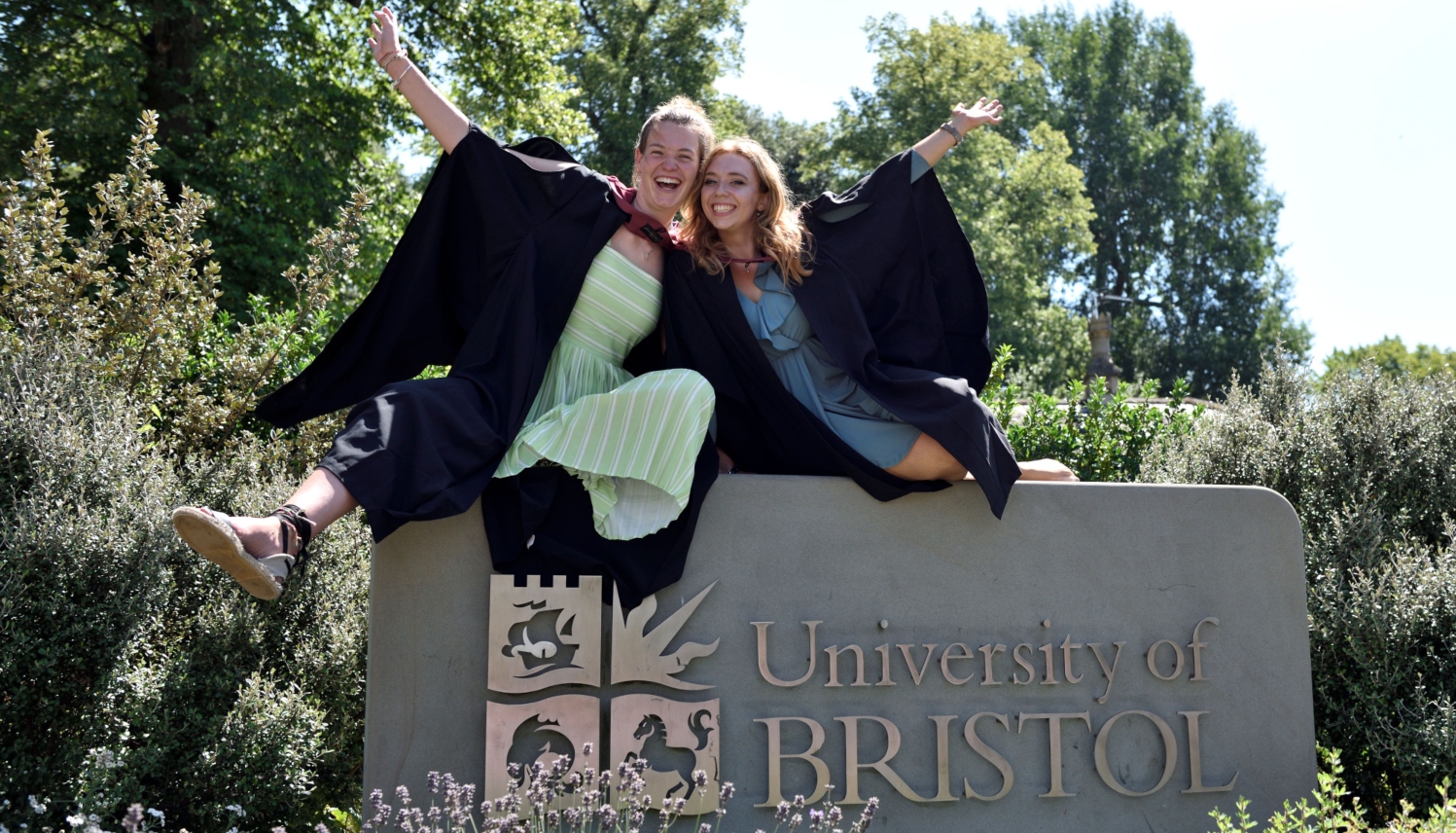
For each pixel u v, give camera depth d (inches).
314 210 581.6
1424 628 165.8
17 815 129.3
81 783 133.3
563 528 136.8
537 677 130.6
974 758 142.2
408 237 152.3
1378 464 207.5
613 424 135.3
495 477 134.6
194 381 245.8
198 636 159.3
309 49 610.2
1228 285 1585.9
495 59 683.4
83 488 146.6
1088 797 144.6
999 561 147.4
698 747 132.9
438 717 129.9
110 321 219.9
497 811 122.1
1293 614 155.4
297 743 155.3
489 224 150.6
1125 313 1589.6
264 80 549.0
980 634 145.3
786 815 118.8
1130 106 1643.7
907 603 143.7
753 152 154.1
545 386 147.8
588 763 127.6
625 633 133.3
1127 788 145.8
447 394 132.6
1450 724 154.8
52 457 145.1
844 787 137.6
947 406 145.2
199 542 107.9
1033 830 142.3
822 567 142.1
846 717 138.9
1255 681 152.6
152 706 147.3
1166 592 151.8
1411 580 172.2
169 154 536.7
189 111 554.6
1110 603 149.8
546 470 138.3
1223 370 1536.7
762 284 156.4
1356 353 1659.7
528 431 137.0
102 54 537.0
